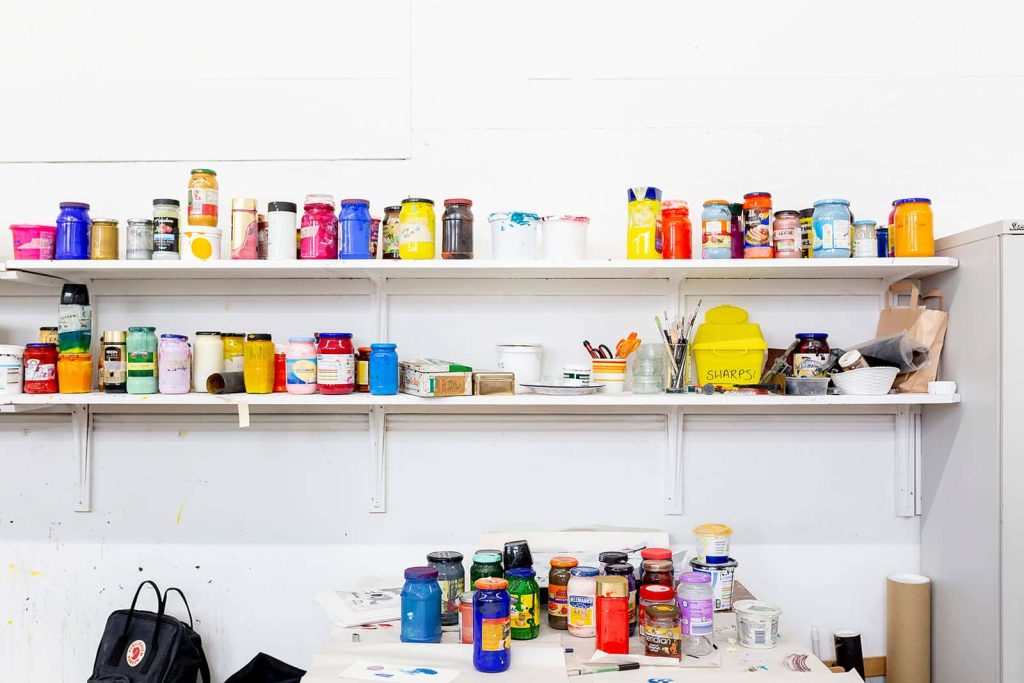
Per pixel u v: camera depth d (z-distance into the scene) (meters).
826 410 2.06
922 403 1.90
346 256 1.79
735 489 2.07
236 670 2.05
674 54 2.08
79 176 2.05
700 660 1.54
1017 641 1.69
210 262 1.77
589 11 2.08
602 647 1.57
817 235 1.84
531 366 1.92
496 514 2.06
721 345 1.95
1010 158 2.09
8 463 2.06
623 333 2.07
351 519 2.06
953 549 1.89
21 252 1.82
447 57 2.07
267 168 2.06
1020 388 1.69
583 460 2.07
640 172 2.08
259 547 2.06
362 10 2.06
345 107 2.06
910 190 2.08
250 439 2.06
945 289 1.91
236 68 2.06
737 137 2.08
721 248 1.83
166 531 2.06
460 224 1.82
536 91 2.08
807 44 2.08
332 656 1.52
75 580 2.05
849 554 2.07
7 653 2.05
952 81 2.09
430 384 1.75
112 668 1.91
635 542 1.96
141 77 2.05
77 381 1.85
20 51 2.05
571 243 1.82
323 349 1.82
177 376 1.82
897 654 1.97
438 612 1.62
